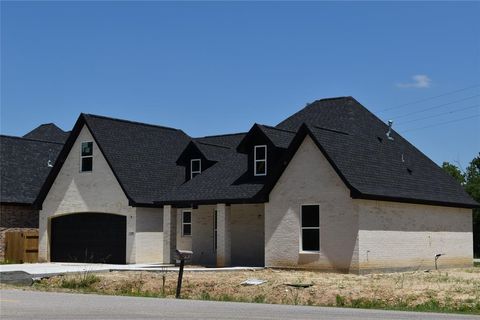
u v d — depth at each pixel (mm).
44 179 45594
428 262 34406
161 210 38719
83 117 39750
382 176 32562
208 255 36625
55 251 40750
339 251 30359
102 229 38969
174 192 36656
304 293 22500
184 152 39031
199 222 37062
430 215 34875
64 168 40594
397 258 32188
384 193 31125
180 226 38062
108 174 38750
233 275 28297
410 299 20781
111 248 38469
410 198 32594
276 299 21719
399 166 34812
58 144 48844
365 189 30234
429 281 26328
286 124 38062
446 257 35906
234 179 35219
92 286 25750
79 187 39844
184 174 41250
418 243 33750
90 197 39312
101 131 39656
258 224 35375
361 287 23516
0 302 17406
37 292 21203
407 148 37656
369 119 37125
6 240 41250
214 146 39500
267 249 32312
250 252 35469
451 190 37406
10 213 42938
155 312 15359
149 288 24969
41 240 40969
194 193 35656
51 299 18344
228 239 34125
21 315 14602
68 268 32938
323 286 23828
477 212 50812
